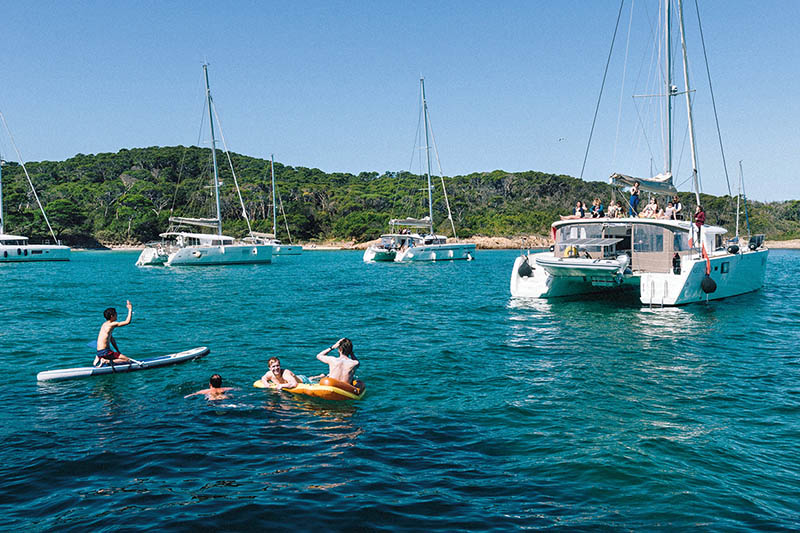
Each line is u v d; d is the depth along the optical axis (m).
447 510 4.79
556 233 20.12
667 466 5.69
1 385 8.82
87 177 115.75
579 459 5.87
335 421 7.07
